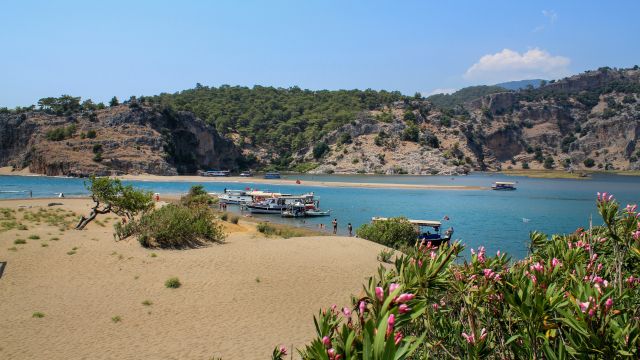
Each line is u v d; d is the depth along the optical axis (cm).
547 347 474
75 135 17925
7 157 18700
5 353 1602
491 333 576
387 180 16725
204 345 1758
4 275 2377
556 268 608
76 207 6297
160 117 19888
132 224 3388
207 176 18312
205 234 3469
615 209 707
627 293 578
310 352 446
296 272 2677
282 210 7525
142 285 2375
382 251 3180
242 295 2305
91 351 1656
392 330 358
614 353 434
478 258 673
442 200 9688
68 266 2605
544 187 14675
